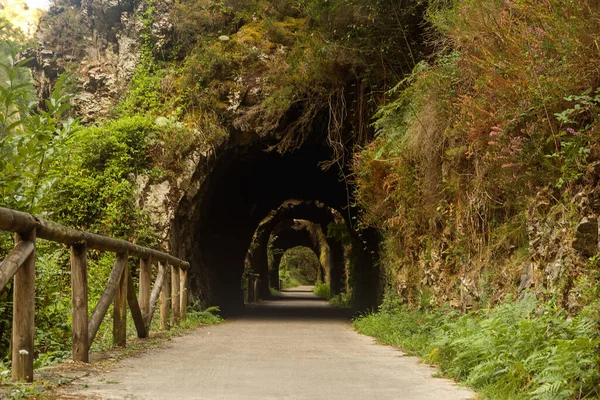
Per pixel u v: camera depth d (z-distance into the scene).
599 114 5.96
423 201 11.58
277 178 24.17
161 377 5.20
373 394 4.63
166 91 16.86
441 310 9.55
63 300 7.77
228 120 16.66
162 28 17.31
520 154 6.72
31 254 4.39
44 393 4.09
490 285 8.23
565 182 6.33
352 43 14.67
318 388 4.85
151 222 15.48
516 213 8.05
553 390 3.97
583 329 4.50
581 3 6.14
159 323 11.27
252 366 6.15
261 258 40.12
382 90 14.90
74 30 18.44
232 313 22.50
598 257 5.33
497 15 7.72
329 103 15.96
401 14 13.66
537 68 6.47
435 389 4.97
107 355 6.51
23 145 6.56
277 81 16.36
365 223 14.73
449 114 9.30
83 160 15.25
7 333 6.25
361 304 22.98
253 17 17.55
